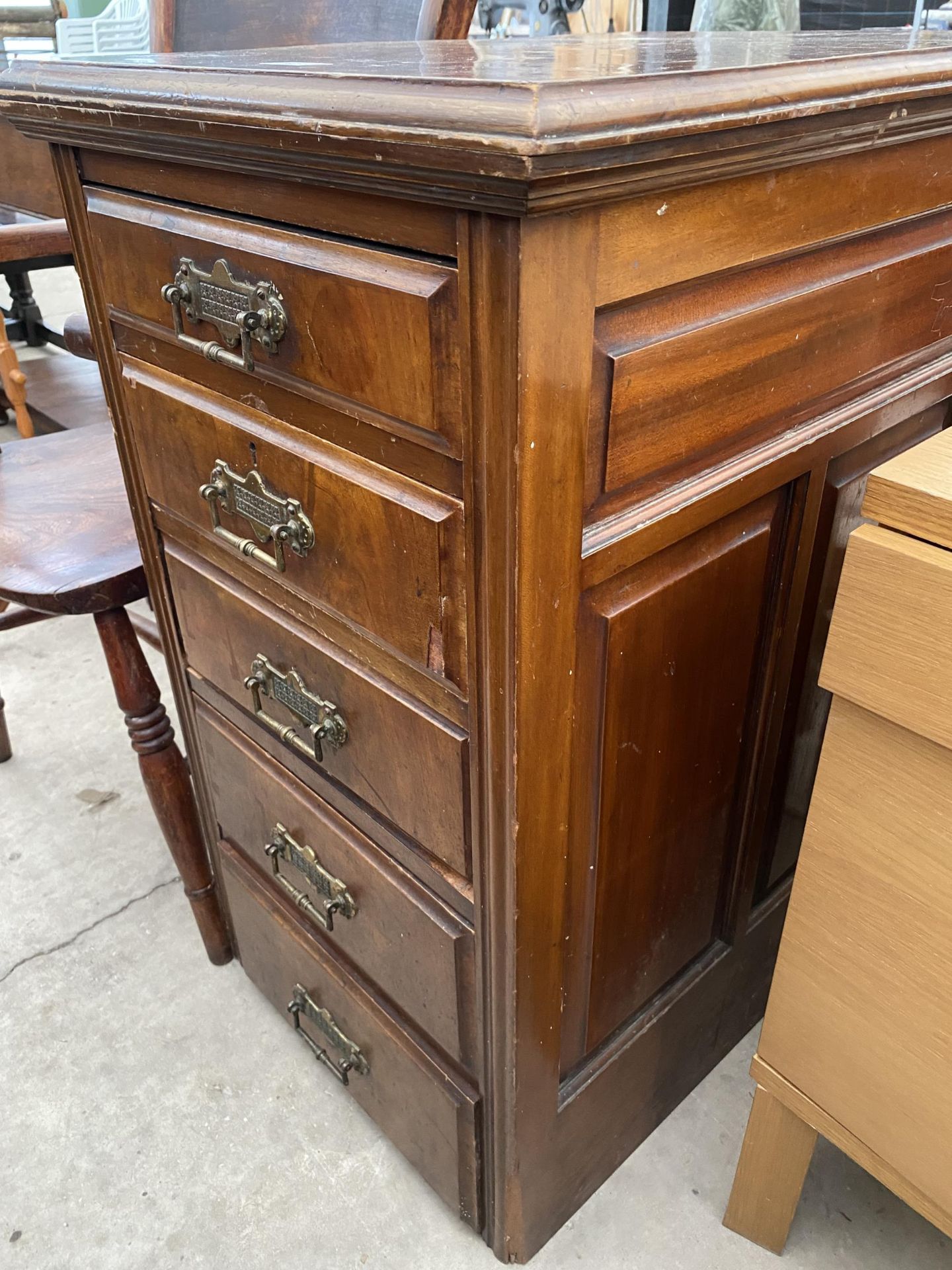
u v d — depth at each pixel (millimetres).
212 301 595
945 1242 853
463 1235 871
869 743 545
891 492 481
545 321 425
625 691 626
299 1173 928
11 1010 1104
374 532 562
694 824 785
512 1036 679
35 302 3182
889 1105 645
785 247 546
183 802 1020
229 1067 1034
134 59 637
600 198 402
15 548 943
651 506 562
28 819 1392
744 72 431
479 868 628
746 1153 801
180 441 719
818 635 809
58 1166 941
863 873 584
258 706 792
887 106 507
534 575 493
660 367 510
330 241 497
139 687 946
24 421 1629
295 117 431
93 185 682
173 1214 897
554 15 1618
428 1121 825
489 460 463
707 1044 980
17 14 2879
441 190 399
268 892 950
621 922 756
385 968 789
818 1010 664
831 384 658
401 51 654
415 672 598
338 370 526
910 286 682
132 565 903
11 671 1745
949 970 560
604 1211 885
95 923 1220
